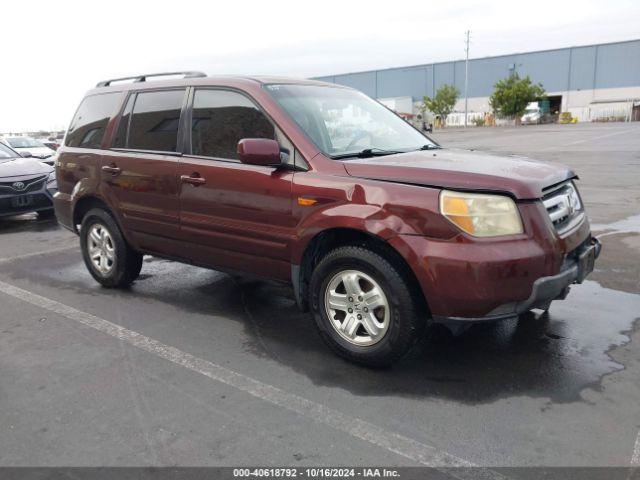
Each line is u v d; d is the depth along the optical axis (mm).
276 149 3643
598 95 61219
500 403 3127
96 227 5375
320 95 4418
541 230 3191
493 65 66812
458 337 4008
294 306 4824
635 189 10344
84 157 5289
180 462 2682
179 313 4707
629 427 2863
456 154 4016
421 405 3131
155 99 4801
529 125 55531
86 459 2721
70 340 4168
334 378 3484
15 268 6336
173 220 4520
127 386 3436
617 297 4730
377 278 3389
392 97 74938
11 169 8898
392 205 3279
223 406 3178
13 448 2824
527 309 3244
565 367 3520
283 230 3789
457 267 3084
